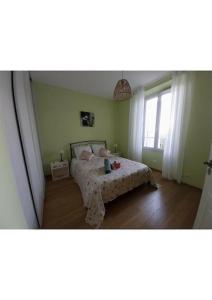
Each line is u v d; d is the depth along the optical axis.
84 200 1.87
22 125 1.24
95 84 2.80
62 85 2.85
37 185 1.59
